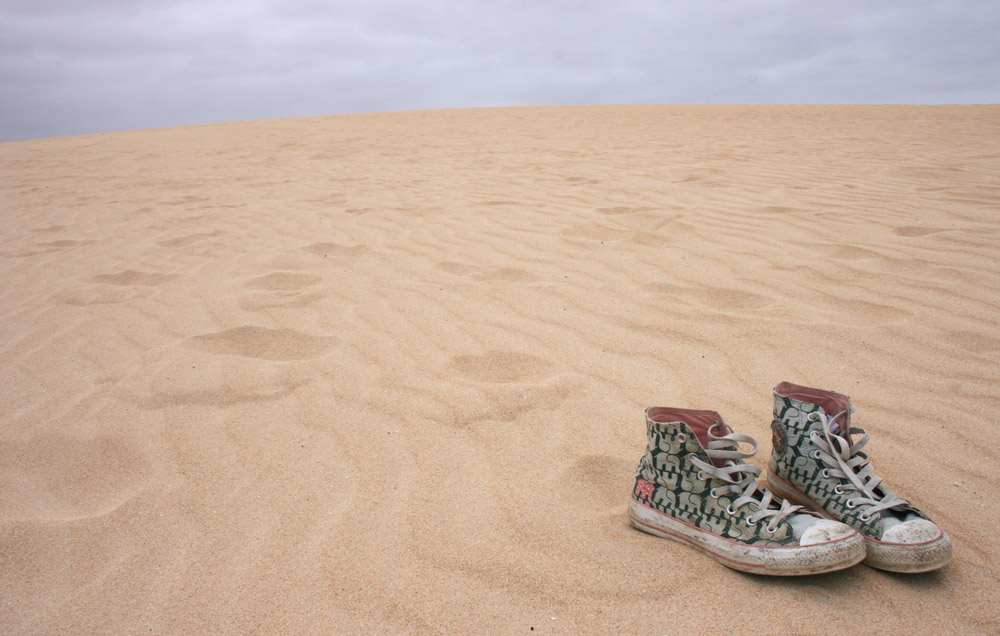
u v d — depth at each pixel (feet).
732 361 8.02
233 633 4.23
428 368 8.11
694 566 4.70
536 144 31.63
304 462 6.22
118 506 5.63
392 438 6.58
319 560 4.87
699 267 11.55
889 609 4.23
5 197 22.66
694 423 5.23
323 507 5.53
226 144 38.11
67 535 5.28
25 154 37.47
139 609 4.47
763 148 26.30
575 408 7.06
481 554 4.88
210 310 10.39
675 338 8.73
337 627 4.24
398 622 4.26
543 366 8.10
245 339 9.23
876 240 12.48
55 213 19.27
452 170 24.53
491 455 6.24
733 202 16.33
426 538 5.08
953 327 8.50
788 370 7.72
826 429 4.98
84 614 4.45
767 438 6.38
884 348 8.08
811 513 4.73
